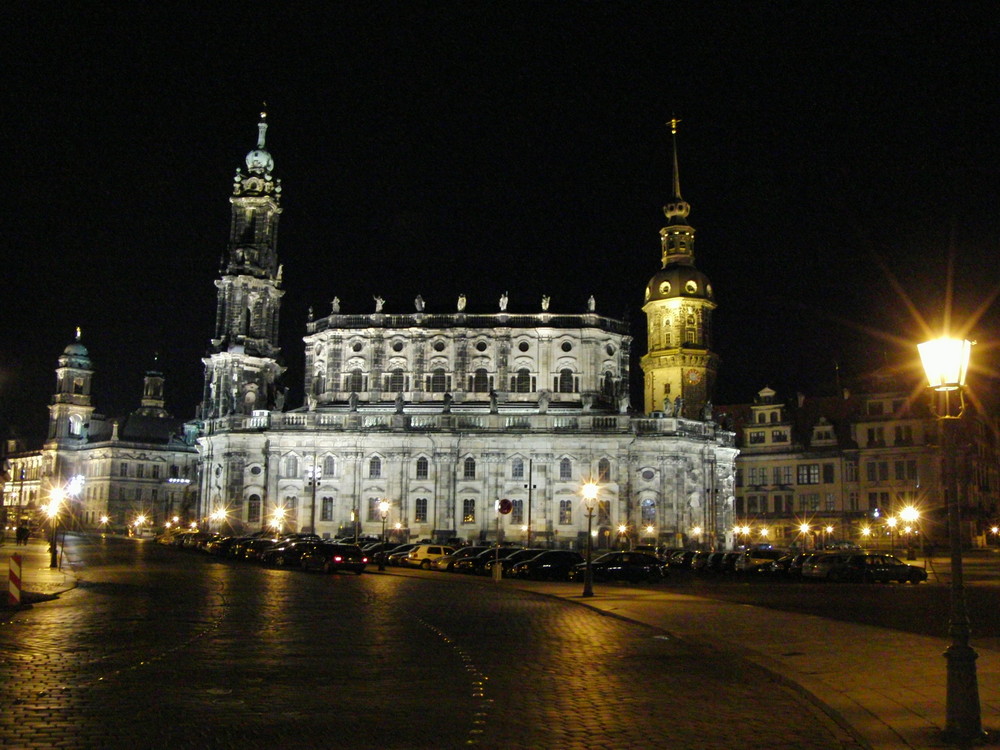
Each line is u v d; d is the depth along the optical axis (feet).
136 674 73.61
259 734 54.49
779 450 439.63
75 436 648.79
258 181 419.54
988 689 65.41
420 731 55.67
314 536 304.91
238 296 408.67
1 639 93.09
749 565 246.88
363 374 393.70
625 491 354.13
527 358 389.60
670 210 419.95
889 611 138.62
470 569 236.84
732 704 64.90
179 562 258.98
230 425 376.89
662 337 403.34
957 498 55.21
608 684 71.92
